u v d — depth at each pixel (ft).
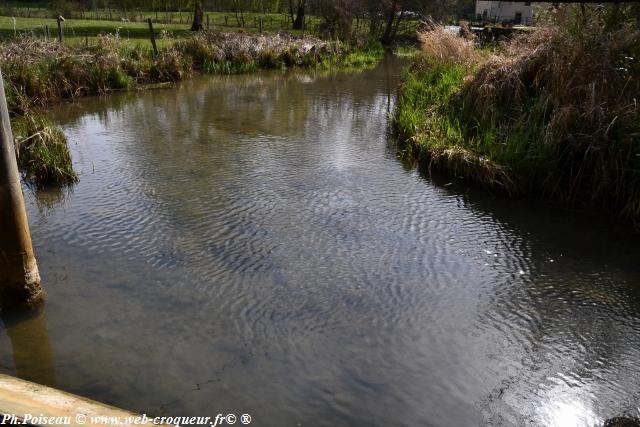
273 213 18.90
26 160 21.97
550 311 13.46
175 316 12.66
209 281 14.28
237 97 41.47
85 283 13.97
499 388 10.68
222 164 24.31
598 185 20.06
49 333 11.82
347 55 67.87
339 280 14.58
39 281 12.97
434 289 14.33
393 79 53.93
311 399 10.16
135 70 44.88
